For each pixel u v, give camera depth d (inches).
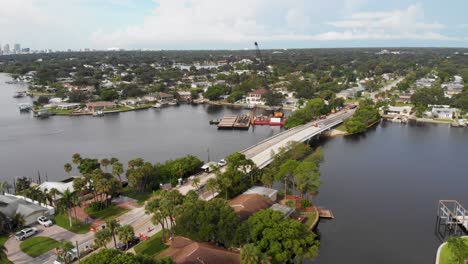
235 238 3870.6
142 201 5693.9
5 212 4948.3
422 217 5521.7
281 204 5575.8
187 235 4074.8
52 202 5334.6
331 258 4439.0
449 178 7180.1
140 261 2992.1
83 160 6638.8
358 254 4522.6
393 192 6471.5
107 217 5103.3
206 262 3506.4
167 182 6353.3
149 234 4564.5
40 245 4335.6
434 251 4589.1
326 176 7283.5
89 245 4281.5
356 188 6643.7
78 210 5354.3
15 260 4025.6
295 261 4259.4
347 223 5310.0
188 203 4247.0
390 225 5265.8
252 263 3250.5
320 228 5162.4
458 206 5565.9
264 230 3914.9
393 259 4424.2
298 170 5644.7
